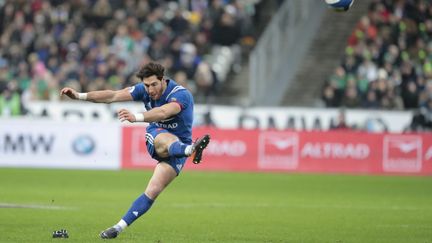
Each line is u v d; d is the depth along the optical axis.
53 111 86.56
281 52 96.56
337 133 81.06
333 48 100.81
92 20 102.12
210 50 100.00
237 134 81.44
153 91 32.28
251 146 81.25
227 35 99.44
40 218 41.38
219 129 81.56
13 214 42.94
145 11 101.94
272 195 58.25
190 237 35.41
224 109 86.19
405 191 63.28
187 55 95.75
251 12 106.88
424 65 92.81
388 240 35.72
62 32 99.12
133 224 39.81
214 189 62.19
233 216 44.69
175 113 32.12
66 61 96.12
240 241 34.41
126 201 51.97
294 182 69.69
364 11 104.44
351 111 85.50
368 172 81.06
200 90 91.44
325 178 74.50
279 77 95.81
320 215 45.94
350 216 45.62
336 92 89.75
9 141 80.62
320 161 81.19
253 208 49.25
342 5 34.59
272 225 40.75
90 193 56.97
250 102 92.38
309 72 98.69
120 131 80.56
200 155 31.66
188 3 106.31
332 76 94.12
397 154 81.19
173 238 34.84
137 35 97.94
